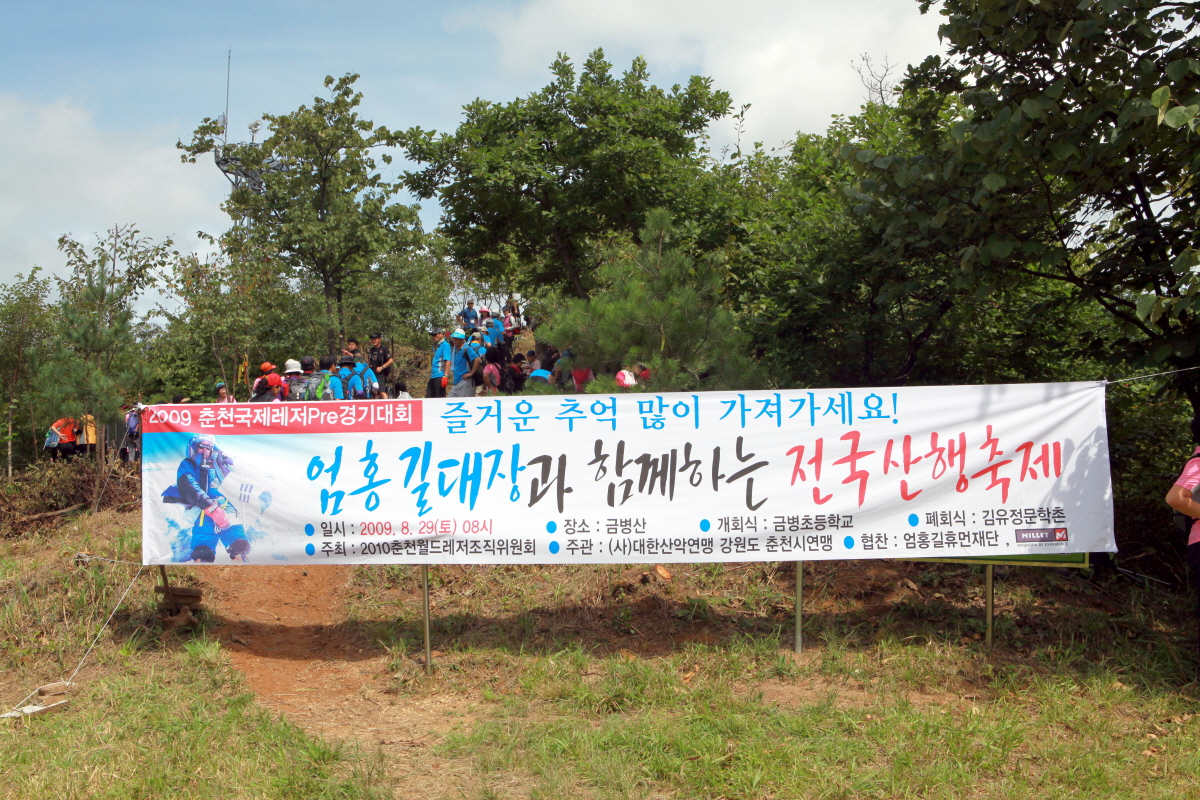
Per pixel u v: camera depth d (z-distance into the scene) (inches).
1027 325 335.6
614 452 230.4
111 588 263.7
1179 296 237.1
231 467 234.2
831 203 388.5
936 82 274.2
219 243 847.7
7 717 194.5
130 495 435.5
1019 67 252.4
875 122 411.2
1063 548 225.9
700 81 762.2
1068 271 268.5
